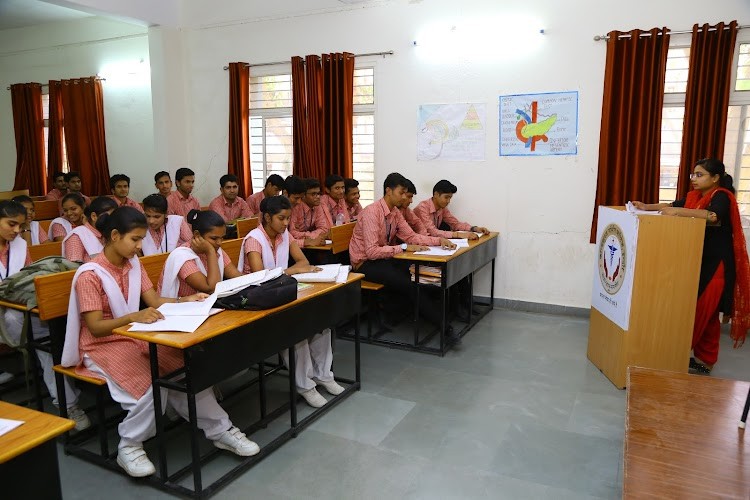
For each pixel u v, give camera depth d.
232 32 5.59
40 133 7.34
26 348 2.44
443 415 2.74
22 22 7.02
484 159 4.66
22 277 2.43
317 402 2.80
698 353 3.27
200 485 2.01
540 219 4.55
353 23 4.98
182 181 5.15
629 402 1.56
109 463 2.26
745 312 3.08
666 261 2.86
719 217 2.97
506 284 4.75
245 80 5.55
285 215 2.80
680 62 4.04
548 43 4.31
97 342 2.20
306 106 5.23
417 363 3.47
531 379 3.20
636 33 3.96
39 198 6.41
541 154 4.46
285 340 2.35
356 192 4.83
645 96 4.04
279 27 5.33
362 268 3.87
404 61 4.82
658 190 4.09
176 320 2.00
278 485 2.14
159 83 5.71
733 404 1.55
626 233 2.94
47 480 1.26
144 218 2.15
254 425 2.55
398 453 2.37
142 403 2.09
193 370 1.89
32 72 7.36
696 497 1.11
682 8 3.92
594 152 4.30
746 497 1.10
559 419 2.69
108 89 6.77
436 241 3.95
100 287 2.14
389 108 4.95
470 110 4.64
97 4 4.90
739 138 3.98
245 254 2.84
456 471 2.23
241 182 5.66
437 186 4.33
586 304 4.50
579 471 2.23
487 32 4.50
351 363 3.48
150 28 5.68
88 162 6.92
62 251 2.94
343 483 2.15
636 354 2.98
